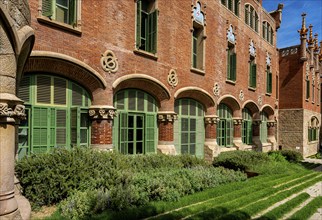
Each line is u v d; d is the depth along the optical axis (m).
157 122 12.30
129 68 10.51
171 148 12.24
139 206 6.45
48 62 8.12
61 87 8.87
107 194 6.19
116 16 10.06
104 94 9.51
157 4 11.80
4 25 4.11
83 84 9.37
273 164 13.77
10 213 4.14
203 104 15.27
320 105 31.03
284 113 25.16
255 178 11.15
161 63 12.00
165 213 6.36
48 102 8.52
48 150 8.19
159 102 12.28
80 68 8.79
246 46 19.25
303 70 24.28
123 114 10.80
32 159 6.62
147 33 11.82
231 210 6.82
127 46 10.45
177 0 13.02
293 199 8.13
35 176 6.34
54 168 6.57
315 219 6.72
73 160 6.87
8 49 4.19
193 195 7.73
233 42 17.56
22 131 7.88
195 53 14.95
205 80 14.88
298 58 24.42
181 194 7.60
